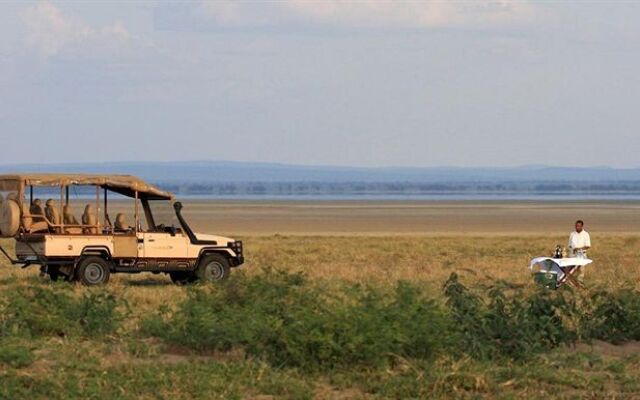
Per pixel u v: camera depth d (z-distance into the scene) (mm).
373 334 38594
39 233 70250
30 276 76562
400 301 42344
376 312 40156
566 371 39250
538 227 187875
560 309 46812
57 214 70750
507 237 142500
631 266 90688
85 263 70312
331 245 121062
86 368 37531
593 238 139875
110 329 44875
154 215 73188
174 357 40969
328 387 36500
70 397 33812
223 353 41344
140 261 71875
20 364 37594
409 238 138625
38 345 41250
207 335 41781
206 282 70875
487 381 36688
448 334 40562
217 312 45875
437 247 118188
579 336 46031
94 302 46688
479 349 40438
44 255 69750
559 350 43344
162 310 47250
